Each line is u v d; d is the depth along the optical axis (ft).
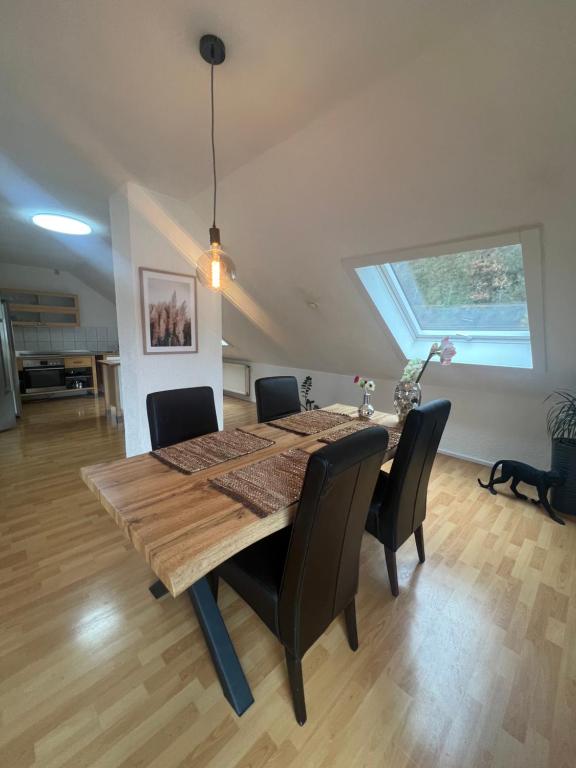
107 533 6.75
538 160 4.19
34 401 18.26
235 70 4.09
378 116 4.53
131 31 3.63
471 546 6.61
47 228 10.84
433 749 3.41
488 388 9.77
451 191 5.05
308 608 3.43
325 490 2.95
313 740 3.46
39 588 5.33
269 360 16.62
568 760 3.33
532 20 3.11
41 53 3.95
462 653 4.44
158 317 8.43
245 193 6.97
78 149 6.05
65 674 4.04
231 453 5.12
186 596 5.27
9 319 14.83
